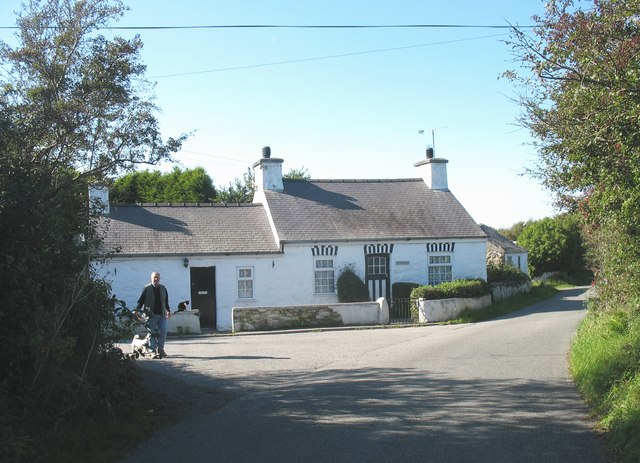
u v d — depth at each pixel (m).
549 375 10.84
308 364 13.03
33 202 7.62
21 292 7.23
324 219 28.34
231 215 28.69
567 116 8.17
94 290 8.38
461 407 8.55
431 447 6.75
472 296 25.66
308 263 26.80
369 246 27.55
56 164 10.11
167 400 9.35
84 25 12.42
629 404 7.05
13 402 6.97
